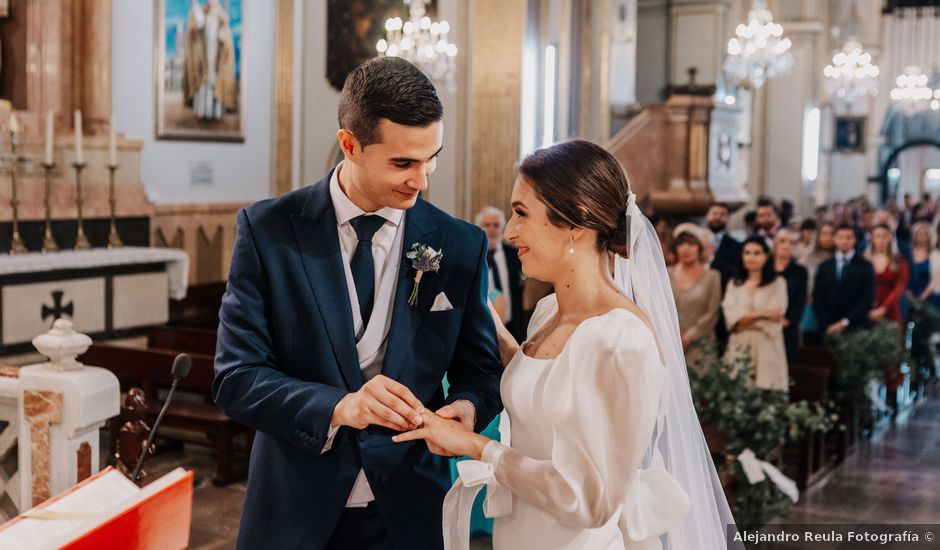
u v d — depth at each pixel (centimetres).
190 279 954
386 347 234
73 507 220
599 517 199
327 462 227
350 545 233
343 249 235
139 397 373
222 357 226
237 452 663
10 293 666
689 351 670
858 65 1959
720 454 505
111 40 854
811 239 1123
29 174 769
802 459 667
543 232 215
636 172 1278
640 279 235
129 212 839
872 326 851
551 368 209
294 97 1078
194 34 945
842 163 2666
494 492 221
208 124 970
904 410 960
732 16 1585
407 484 232
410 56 1020
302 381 222
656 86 1602
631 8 1473
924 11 2538
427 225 241
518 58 1053
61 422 318
